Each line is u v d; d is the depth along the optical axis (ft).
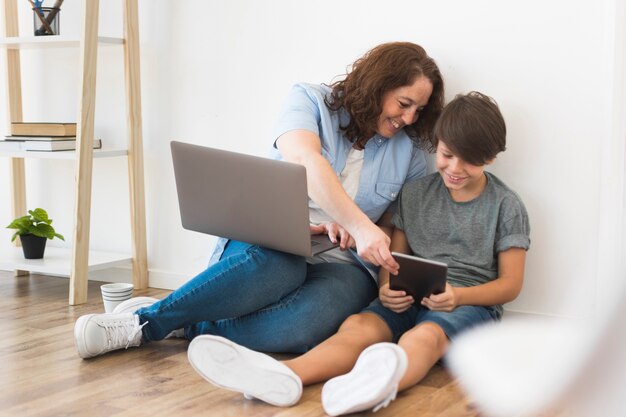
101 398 4.42
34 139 7.63
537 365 1.20
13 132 7.89
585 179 5.75
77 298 7.24
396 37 6.48
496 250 5.64
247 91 7.38
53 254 8.34
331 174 5.29
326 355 4.66
